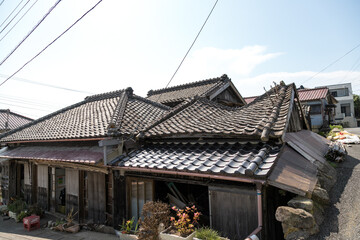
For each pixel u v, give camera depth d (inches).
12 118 914.1
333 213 192.9
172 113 354.6
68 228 315.6
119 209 293.6
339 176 271.3
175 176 242.4
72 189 369.1
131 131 312.5
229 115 315.3
